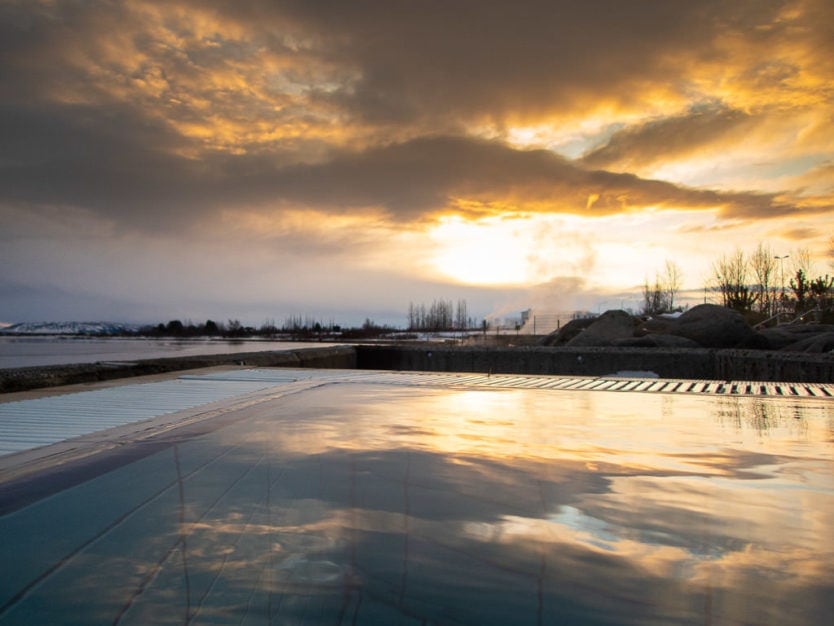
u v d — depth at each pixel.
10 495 2.92
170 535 2.37
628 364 19.00
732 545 2.29
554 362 20.36
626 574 2.02
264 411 5.92
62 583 1.95
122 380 9.46
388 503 2.79
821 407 6.43
